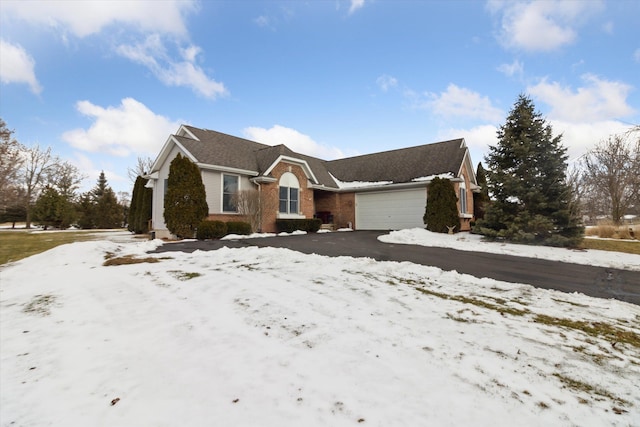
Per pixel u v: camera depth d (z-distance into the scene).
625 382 2.53
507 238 13.30
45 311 4.59
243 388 2.45
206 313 4.20
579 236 11.98
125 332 3.69
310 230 18.58
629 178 20.97
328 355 2.96
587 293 5.59
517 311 4.26
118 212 33.91
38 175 35.59
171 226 13.56
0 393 2.53
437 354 2.96
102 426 2.08
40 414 2.24
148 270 6.93
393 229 20.31
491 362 2.81
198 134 17.31
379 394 2.33
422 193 19.12
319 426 1.99
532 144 12.95
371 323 3.72
